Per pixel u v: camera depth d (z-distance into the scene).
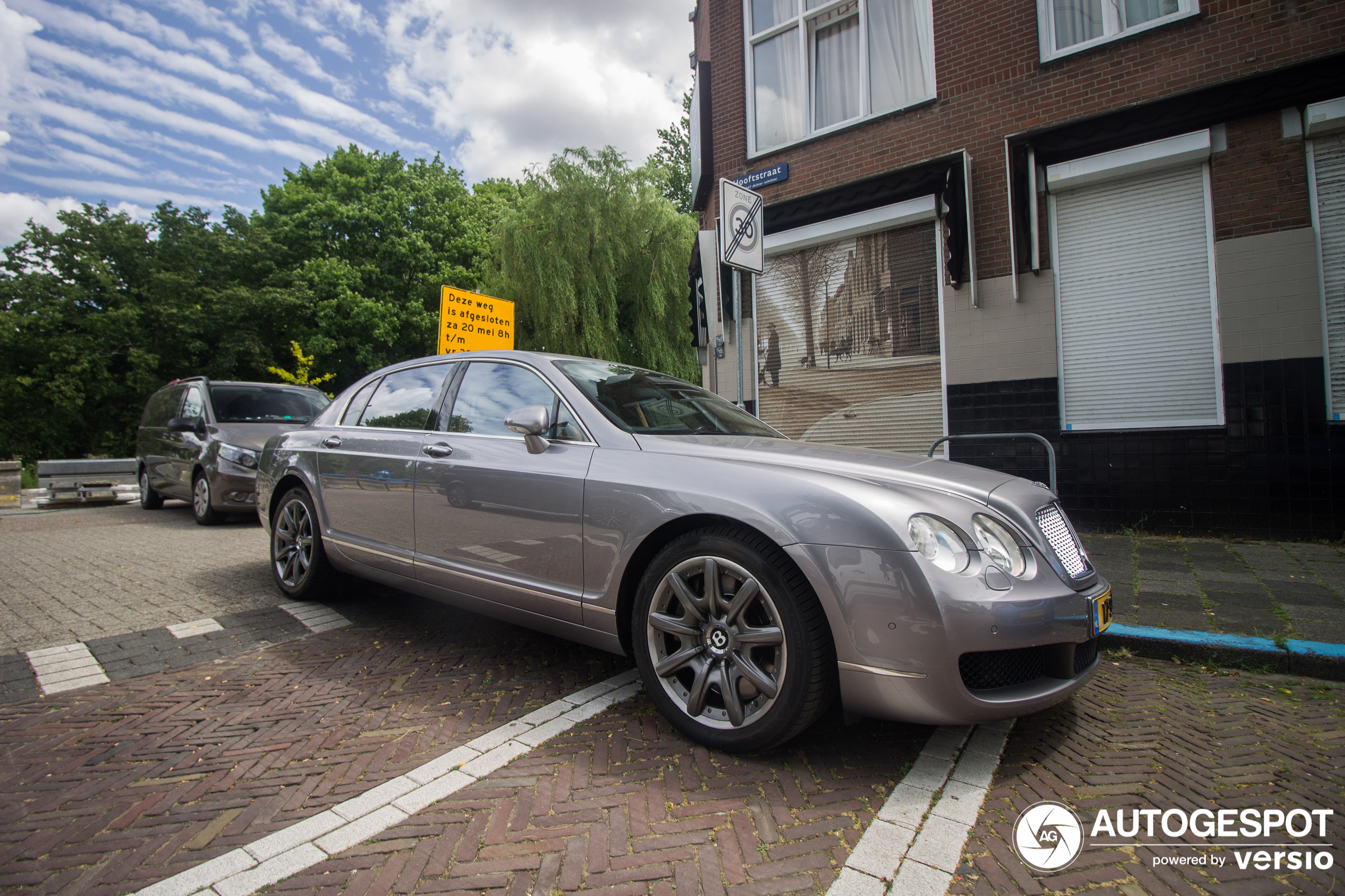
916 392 7.92
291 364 32.78
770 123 9.45
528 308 16.81
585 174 16.92
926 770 2.34
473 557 3.26
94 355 28.75
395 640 3.76
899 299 8.05
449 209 33.66
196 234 31.89
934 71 7.79
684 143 27.91
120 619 4.11
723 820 2.05
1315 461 5.77
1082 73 6.88
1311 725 2.69
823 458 2.66
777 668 2.32
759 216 5.14
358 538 3.95
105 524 8.62
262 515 4.80
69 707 2.87
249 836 1.97
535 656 3.51
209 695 2.99
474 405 3.58
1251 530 5.98
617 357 17.09
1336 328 5.75
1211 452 6.14
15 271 30.73
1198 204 6.31
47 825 2.03
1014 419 7.14
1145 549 5.66
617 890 1.73
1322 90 5.68
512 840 1.95
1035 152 6.93
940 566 2.16
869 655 2.17
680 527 2.62
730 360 9.39
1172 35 6.43
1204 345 6.30
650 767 2.37
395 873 1.80
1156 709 2.86
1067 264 6.93
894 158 8.06
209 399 8.82
